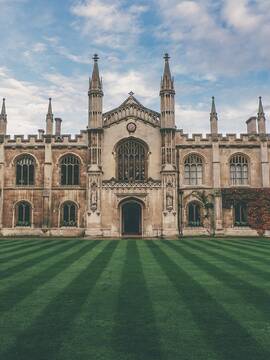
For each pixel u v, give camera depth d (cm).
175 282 1359
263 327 857
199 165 4497
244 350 725
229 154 4494
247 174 4484
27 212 4459
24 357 693
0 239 3888
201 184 4459
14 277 1453
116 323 885
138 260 1991
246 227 4384
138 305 1044
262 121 4512
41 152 4519
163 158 4338
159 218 4275
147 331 830
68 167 4500
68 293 1184
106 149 4431
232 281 1376
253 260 1970
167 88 4438
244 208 4441
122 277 1459
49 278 1434
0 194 4444
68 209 4441
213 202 4406
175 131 4469
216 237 4256
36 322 892
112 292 1198
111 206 4300
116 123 4462
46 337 794
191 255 2227
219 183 4416
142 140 4428
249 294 1171
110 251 2480
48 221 4394
